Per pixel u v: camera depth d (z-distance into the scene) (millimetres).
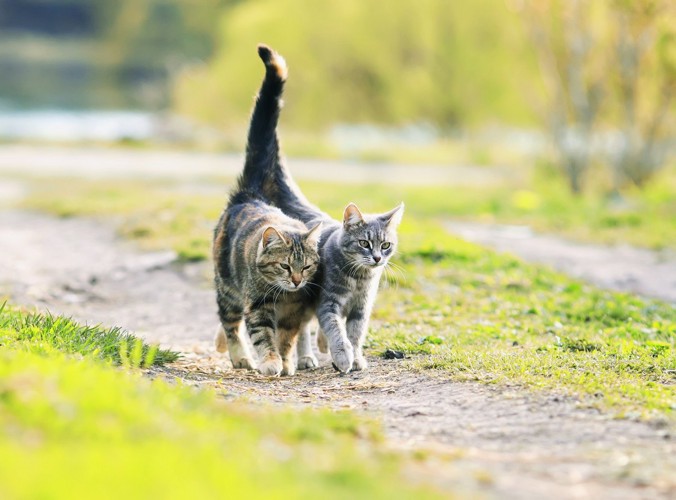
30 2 95500
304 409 7980
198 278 15445
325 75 47938
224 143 43781
